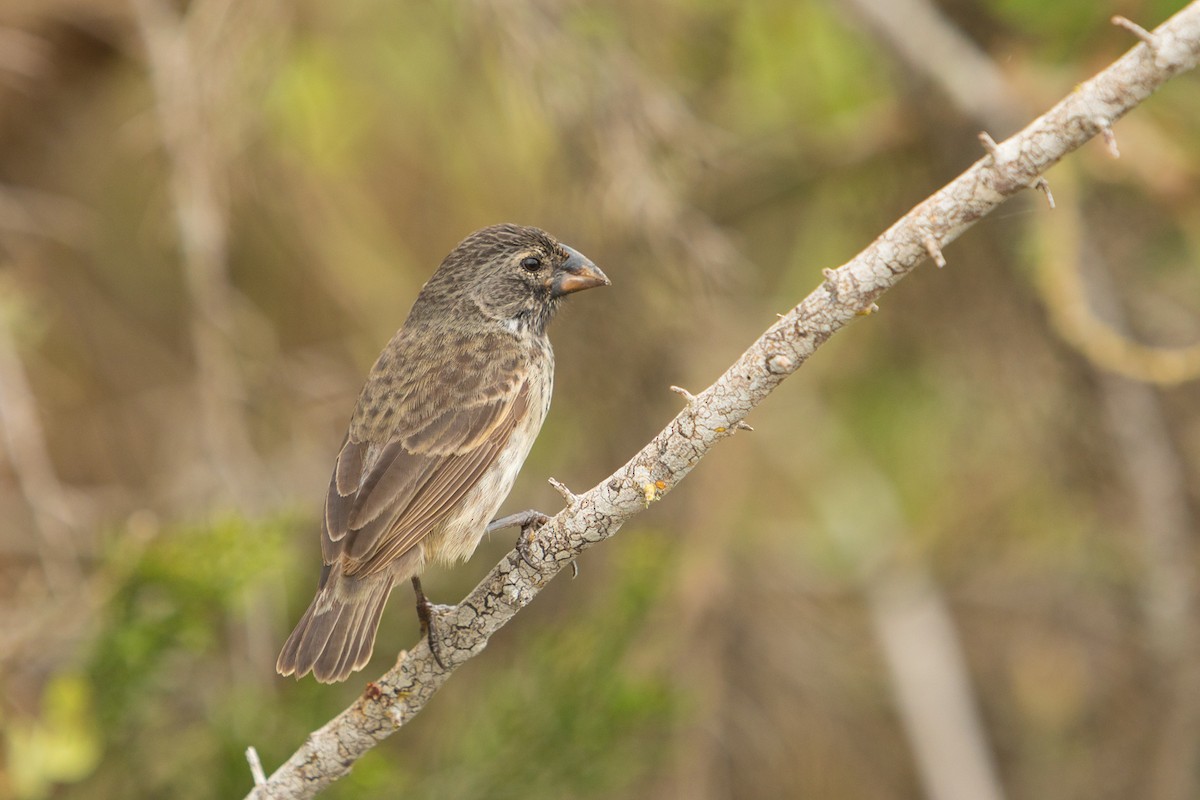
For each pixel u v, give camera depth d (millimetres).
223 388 11672
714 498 13117
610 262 12062
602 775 9836
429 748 11383
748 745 13297
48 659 9828
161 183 13375
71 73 14195
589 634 10266
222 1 11742
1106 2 11281
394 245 14031
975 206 5773
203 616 9336
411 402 8836
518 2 11633
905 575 15266
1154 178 11758
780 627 13844
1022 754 15039
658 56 12922
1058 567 14938
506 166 13711
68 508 11672
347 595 8055
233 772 9477
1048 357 13094
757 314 13539
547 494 13031
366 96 13578
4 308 11492
